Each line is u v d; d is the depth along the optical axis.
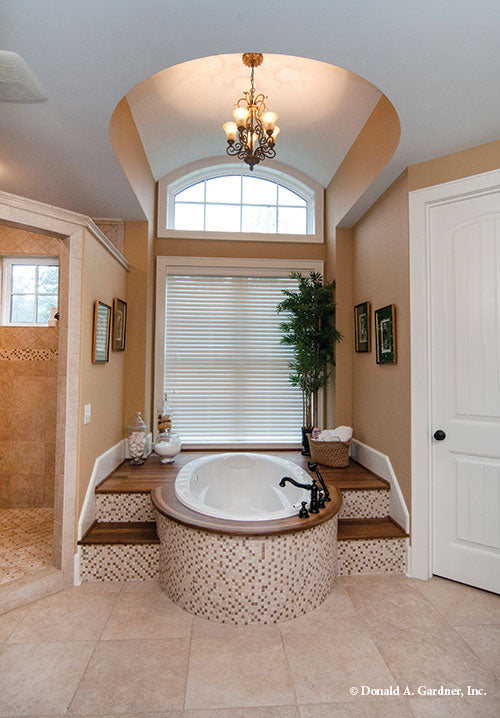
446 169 2.41
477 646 1.86
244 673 1.68
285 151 3.67
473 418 2.35
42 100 1.97
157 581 2.42
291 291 4.02
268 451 3.95
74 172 2.68
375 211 3.11
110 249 2.90
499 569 2.26
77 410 2.40
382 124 2.58
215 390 3.96
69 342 2.36
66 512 2.35
